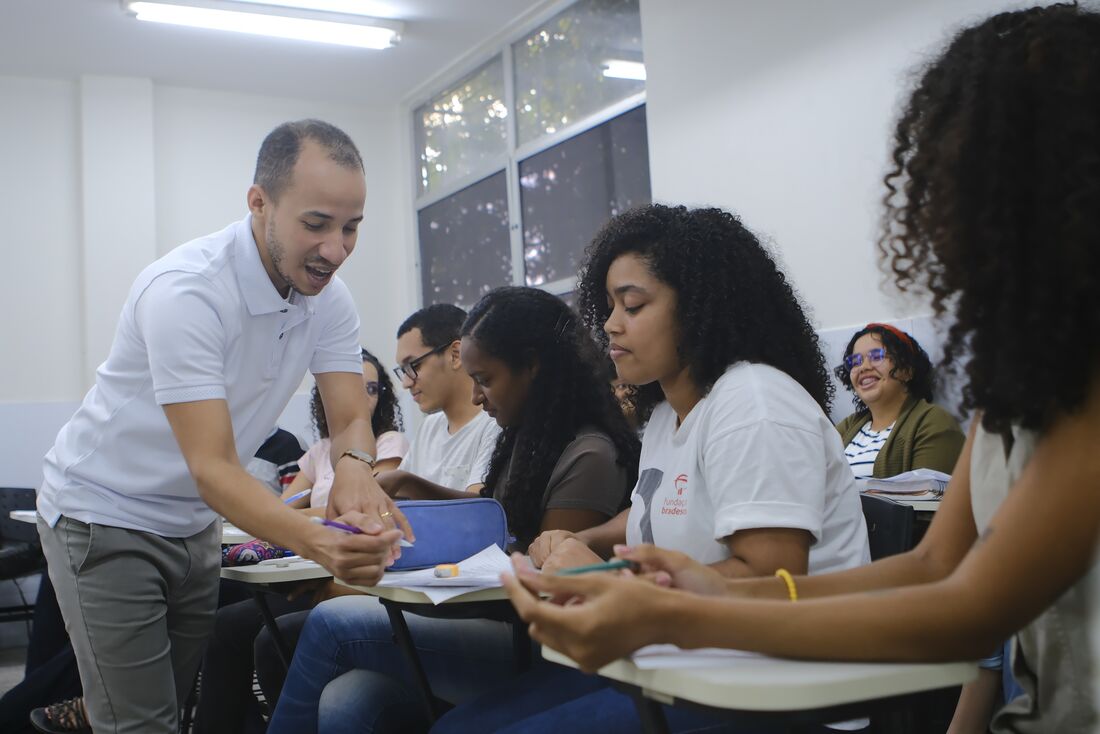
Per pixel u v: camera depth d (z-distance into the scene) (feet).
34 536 15.02
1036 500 2.39
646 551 3.11
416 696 5.32
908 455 9.58
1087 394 2.39
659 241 4.40
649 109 14.02
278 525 4.78
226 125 19.01
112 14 15.56
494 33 17.42
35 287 17.13
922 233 2.92
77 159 17.61
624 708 3.68
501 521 5.43
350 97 19.97
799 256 11.78
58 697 8.65
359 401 6.58
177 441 5.29
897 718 3.25
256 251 5.60
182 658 6.20
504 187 17.81
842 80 11.23
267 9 15.83
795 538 3.63
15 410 16.72
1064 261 2.38
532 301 6.23
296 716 5.70
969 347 2.69
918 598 2.46
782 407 3.85
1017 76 2.52
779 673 2.41
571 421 5.93
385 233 20.62
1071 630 2.53
